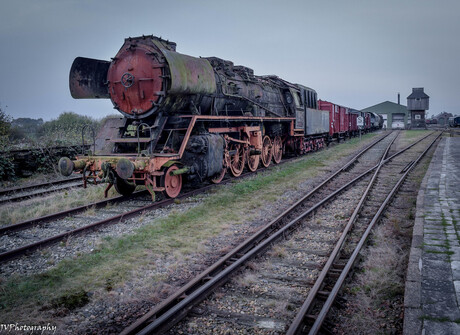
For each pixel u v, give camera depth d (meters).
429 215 6.83
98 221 7.26
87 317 3.97
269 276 4.85
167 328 3.62
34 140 15.19
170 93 8.59
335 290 4.11
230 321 3.81
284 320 3.82
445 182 10.18
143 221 7.31
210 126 10.80
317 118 21.59
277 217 7.06
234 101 12.15
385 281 4.58
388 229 6.66
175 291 4.43
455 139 28.52
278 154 16.39
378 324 3.72
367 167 14.98
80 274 4.93
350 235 6.38
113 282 4.71
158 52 8.66
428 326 3.27
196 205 8.54
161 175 8.62
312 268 5.08
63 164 8.20
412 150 21.52
